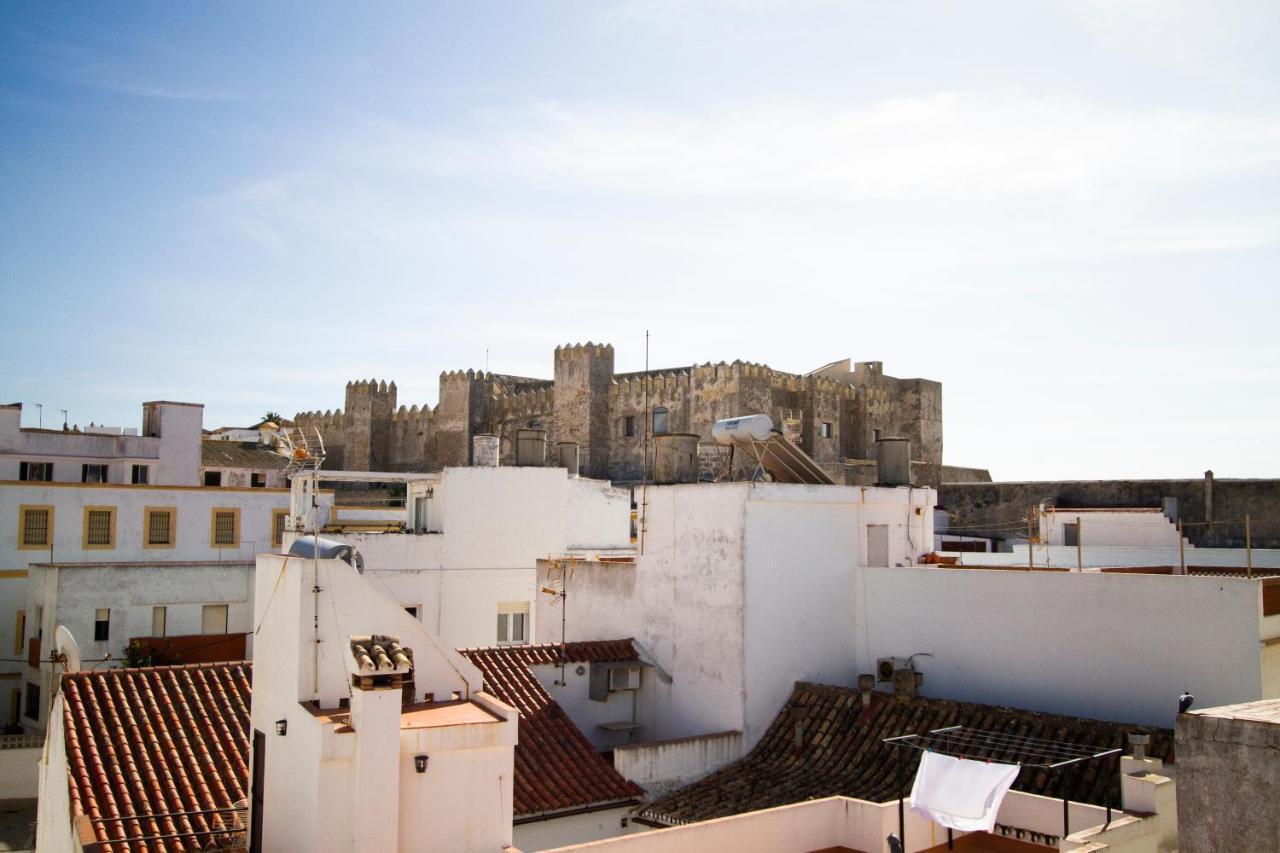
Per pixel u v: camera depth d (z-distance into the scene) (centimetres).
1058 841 1636
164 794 1747
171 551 5109
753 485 2456
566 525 4119
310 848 1384
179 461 6369
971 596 2352
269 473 6831
